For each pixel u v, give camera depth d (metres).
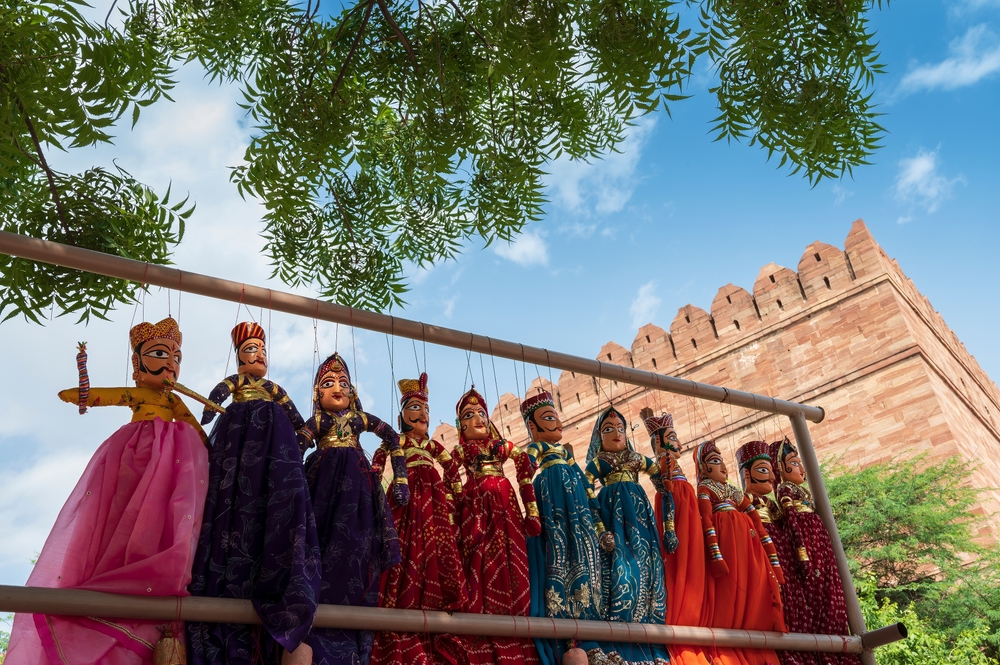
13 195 7.66
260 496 5.47
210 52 8.19
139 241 8.30
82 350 5.45
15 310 7.86
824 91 6.92
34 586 4.70
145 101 6.83
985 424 21.62
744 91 7.04
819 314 19.92
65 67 6.32
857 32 6.85
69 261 5.55
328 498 5.80
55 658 4.64
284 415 5.80
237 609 5.08
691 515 7.54
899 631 7.77
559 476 7.05
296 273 9.99
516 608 6.24
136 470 5.26
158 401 5.63
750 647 7.33
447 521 6.23
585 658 6.23
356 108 8.39
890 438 18.08
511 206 8.92
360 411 6.26
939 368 19.48
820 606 8.11
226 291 6.03
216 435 5.68
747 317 20.80
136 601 4.82
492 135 8.44
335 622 5.37
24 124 6.72
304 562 5.23
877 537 16.58
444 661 5.83
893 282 19.64
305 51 7.90
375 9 8.33
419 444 6.52
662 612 6.98
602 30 6.70
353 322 6.50
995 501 17.53
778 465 8.81
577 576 6.65
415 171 9.63
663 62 6.78
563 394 21.81
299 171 7.82
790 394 19.58
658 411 20.61
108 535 5.04
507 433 21.30
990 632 14.90
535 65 6.89
